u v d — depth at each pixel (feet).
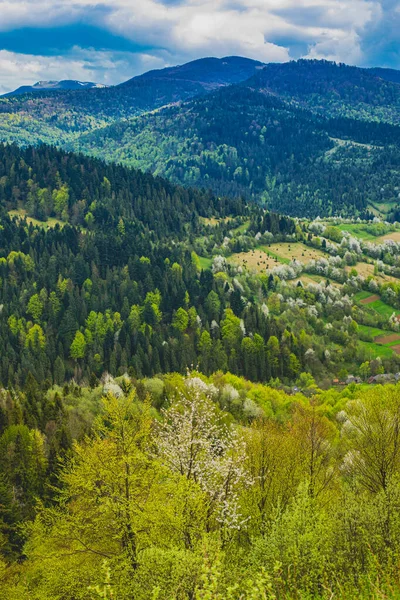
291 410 390.01
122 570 91.04
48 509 108.88
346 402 339.36
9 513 206.08
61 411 313.94
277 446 163.63
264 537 98.48
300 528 93.35
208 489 115.34
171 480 108.06
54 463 232.12
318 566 81.15
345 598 62.80
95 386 410.11
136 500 101.91
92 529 101.96
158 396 358.43
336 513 104.37
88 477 102.78
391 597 54.24
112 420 109.70
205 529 112.47
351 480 164.86
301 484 116.16
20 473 236.22
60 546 104.47
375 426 158.30
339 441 242.99
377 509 100.58
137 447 108.58
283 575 77.66
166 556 81.87
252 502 142.92
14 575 151.12
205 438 117.50
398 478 138.62
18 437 248.32
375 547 89.30
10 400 343.67
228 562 95.09
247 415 366.22
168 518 98.84
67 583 94.68
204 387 359.46
